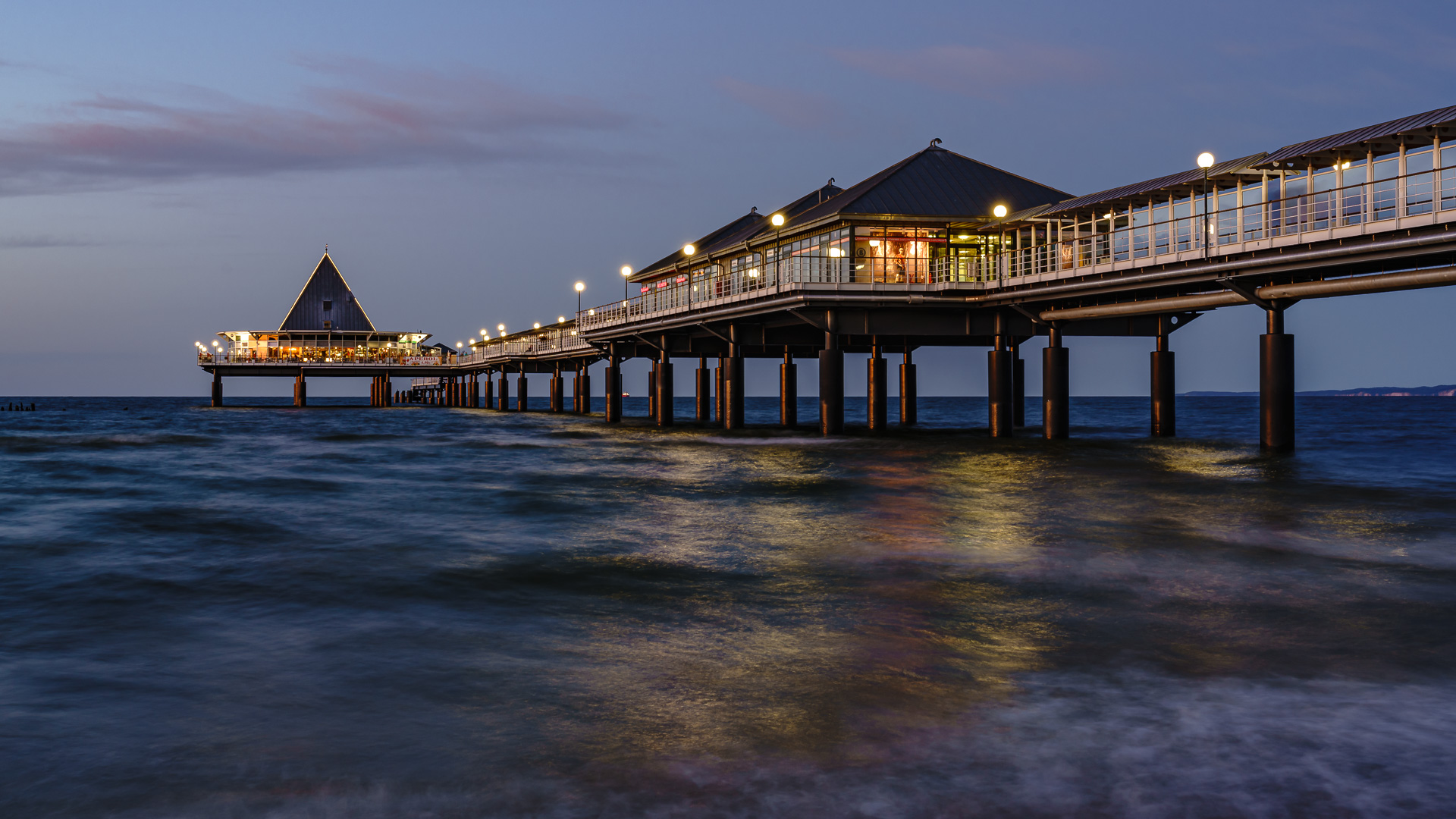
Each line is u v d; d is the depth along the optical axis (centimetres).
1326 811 680
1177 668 1018
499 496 2689
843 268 4762
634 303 6781
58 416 11544
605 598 1393
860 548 1788
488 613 1303
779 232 5328
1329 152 2989
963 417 11269
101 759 789
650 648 1120
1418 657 1057
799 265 4762
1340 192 3011
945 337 6000
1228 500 2509
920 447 4472
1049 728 840
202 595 1419
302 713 897
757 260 5888
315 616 1291
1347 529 1995
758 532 2011
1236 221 3388
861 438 5144
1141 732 828
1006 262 4512
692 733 838
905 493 2714
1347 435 6278
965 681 977
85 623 1253
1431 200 2736
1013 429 6262
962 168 5269
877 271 4766
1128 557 1675
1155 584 1452
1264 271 3288
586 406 10781
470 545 1852
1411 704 895
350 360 13262
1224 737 815
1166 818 672
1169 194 3653
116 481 3147
